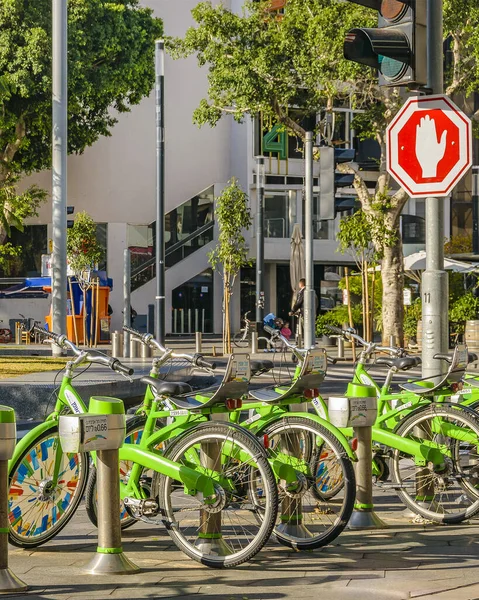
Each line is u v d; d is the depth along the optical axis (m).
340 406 8.21
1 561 6.50
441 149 9.17
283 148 52.25
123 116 51.28
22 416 15.87
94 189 50.72
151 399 7.89
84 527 8.60
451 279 37.31
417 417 8.95
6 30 40.66
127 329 8.00
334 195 19.80
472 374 10.67
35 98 41.88
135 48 44.22
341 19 30.19
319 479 7.88
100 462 7.04
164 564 7.29
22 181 49.78
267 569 7.14
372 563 7.30
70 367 7.84
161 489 7.44
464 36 33.62
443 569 7.09
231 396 7.59
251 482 7.24
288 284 54.50
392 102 32.78
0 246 42.19
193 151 52.69
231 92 33.28
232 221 34.53
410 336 38.25
